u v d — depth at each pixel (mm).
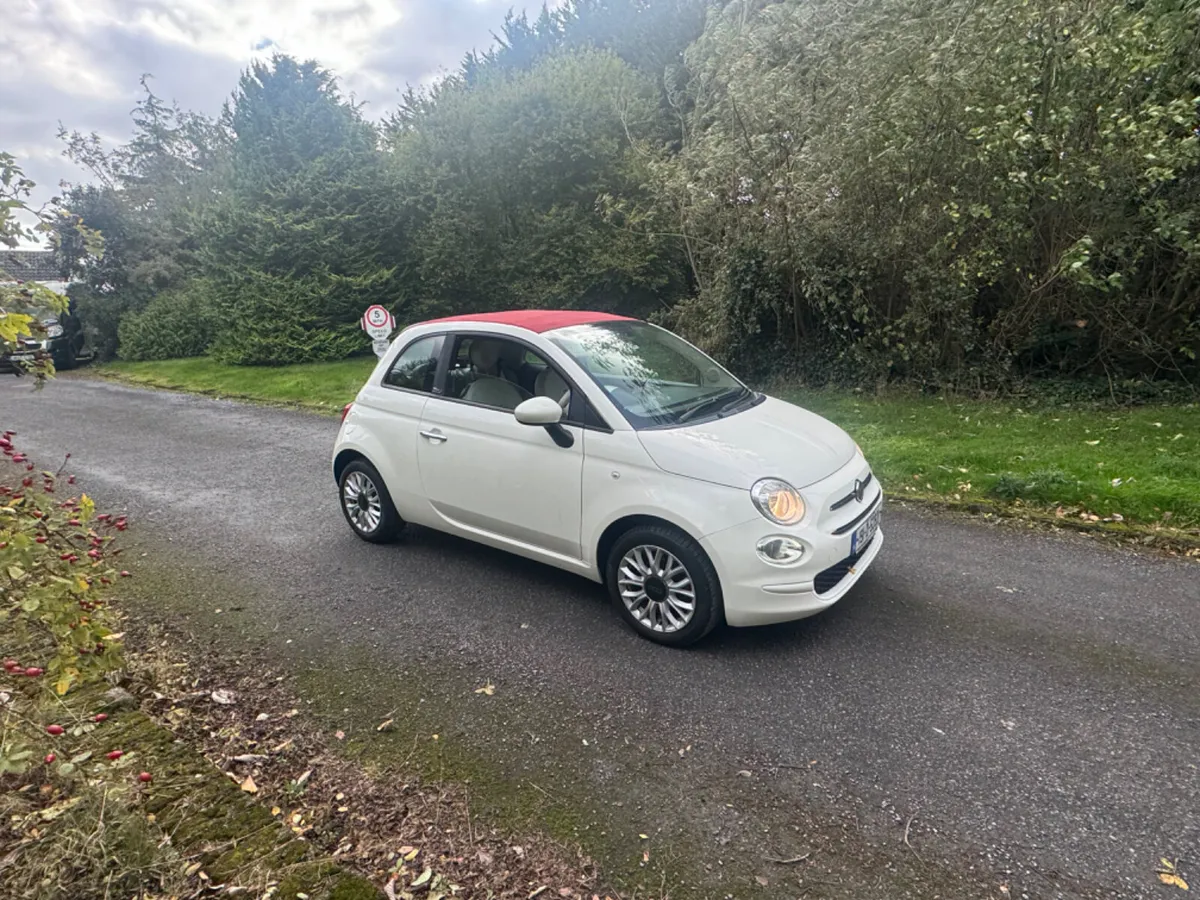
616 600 3994
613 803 2758
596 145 15109
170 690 3564
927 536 5312
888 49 8414
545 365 4242
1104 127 7328
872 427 8195
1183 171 7496
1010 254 8453
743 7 11875
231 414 11516
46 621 2539
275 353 16438
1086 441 7055
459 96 16359
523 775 2924
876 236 8984
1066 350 9305
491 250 16562
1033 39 7516
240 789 2770
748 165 9922
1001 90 7777
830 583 3695
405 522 5352
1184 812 2629
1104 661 3613
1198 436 6922
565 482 4023
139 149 23984
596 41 27609
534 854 2525
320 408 11594
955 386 9328
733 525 3510
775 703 3336
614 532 3963
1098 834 2541
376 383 5188
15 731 2637
